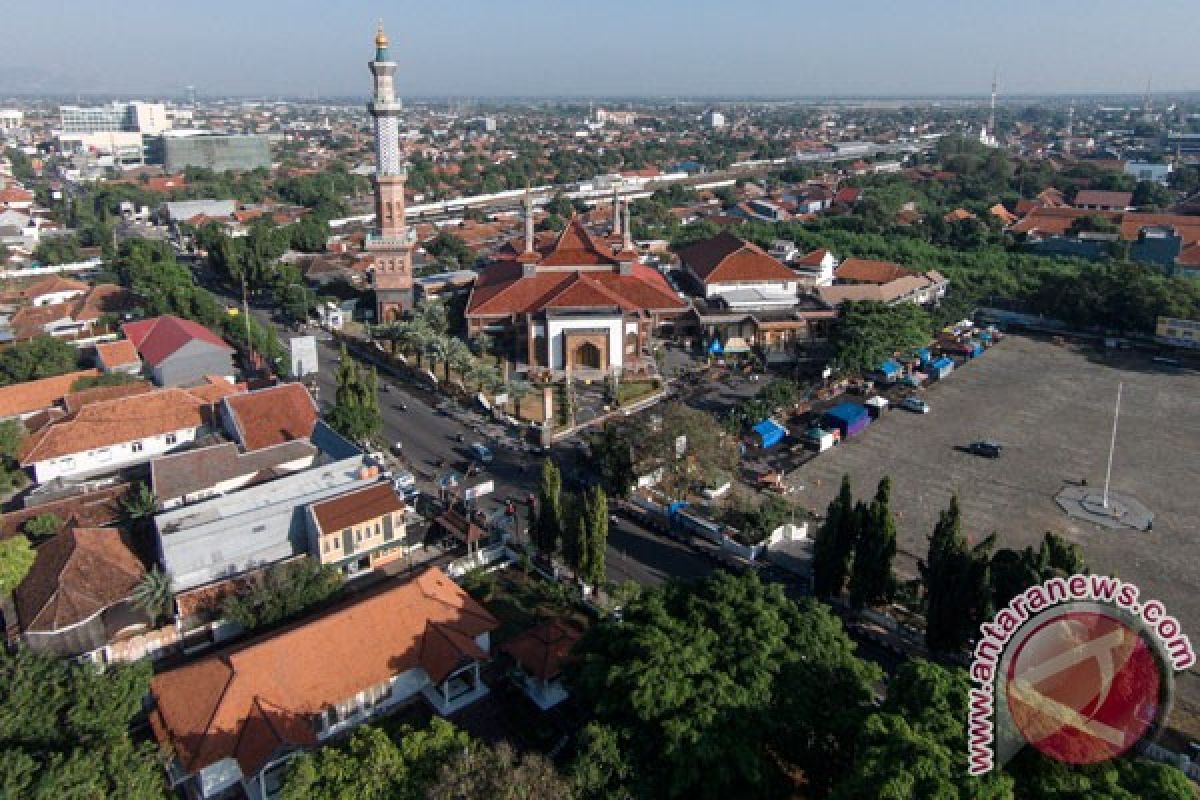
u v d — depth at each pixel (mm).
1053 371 138375
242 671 56500
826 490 97375
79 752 45500
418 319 139250
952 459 105500
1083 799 38156
